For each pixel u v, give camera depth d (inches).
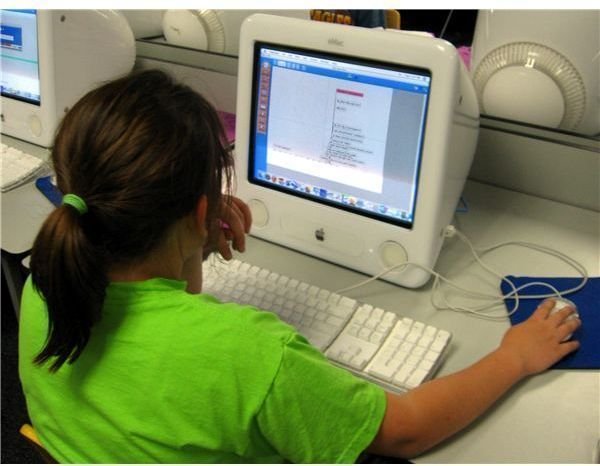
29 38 60.6
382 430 28.9
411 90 37.4
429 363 35.3
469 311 40.8
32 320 29.6
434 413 30.4
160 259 28.0
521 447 31.4
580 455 30.9
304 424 26.8
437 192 38.9
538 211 52.3
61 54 60.5
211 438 26.4
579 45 46.4
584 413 33.2
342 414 27.7
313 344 37.1
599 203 51.5
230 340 26.3
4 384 71.4
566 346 36.0
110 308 27.4
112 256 26.3
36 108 62.6
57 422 29.2
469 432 32.2
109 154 24.6
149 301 27.3
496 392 32.6
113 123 24.9
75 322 25.7
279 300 40.8
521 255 46.7
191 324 26.8
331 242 44.7
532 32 47.4
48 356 27.1
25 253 47.7
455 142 39.1
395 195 40.7
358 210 42.7
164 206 25.8
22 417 67.6
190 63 67.4
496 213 52.1
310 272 45.1
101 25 63.5
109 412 27.0
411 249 41.2
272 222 46.9
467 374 32.8
